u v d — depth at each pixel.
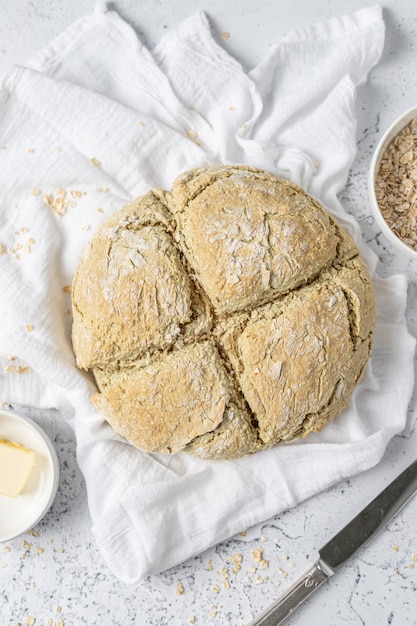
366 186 0.66
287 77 0.66
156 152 0.65
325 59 0.66
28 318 0.62
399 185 0.64
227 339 0.58
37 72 0.64
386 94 0.67
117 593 0.65
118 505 0.62
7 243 0.64
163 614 0.65
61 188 0.65
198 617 0.65
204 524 0.63
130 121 0.65
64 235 0.65
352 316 0.58
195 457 0.64
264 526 0.65
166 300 0.57
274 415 0.57
